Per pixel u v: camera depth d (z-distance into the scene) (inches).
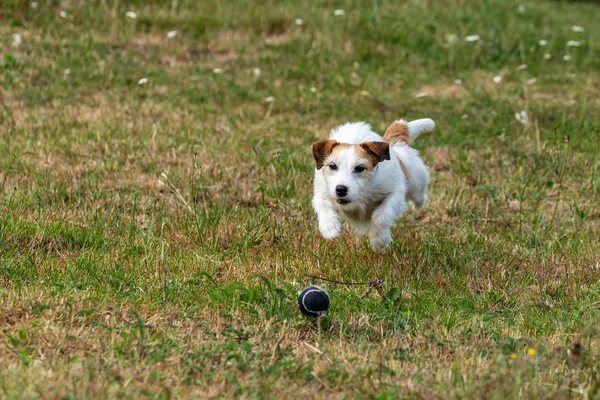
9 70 741.9
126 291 337.7
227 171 534.3
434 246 418.3
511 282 380.8
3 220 412.2
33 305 310.0
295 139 620.1
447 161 593.9
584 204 509.7
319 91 768.9
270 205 486.6
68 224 421.7
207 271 375.6
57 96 695.1
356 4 1007.0
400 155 426.0
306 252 403.2
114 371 261.9
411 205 486.6
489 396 253.4
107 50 823.7
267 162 556.1
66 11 894.4
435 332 316.2
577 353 283.6
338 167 373.4
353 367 280.7
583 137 644.1
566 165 570.6
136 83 747.4
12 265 359.6
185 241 415.8
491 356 296.0
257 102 725.9
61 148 563.5
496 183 547.2
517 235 448.8
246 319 320.8
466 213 485.1
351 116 695.1
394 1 1035.3
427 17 977.5
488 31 949.8
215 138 608.4
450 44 891.4
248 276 370.0
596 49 946.1
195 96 721.6
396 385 263.9
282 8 966.4
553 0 1336.1
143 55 822.5
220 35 892.6
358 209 391.5
